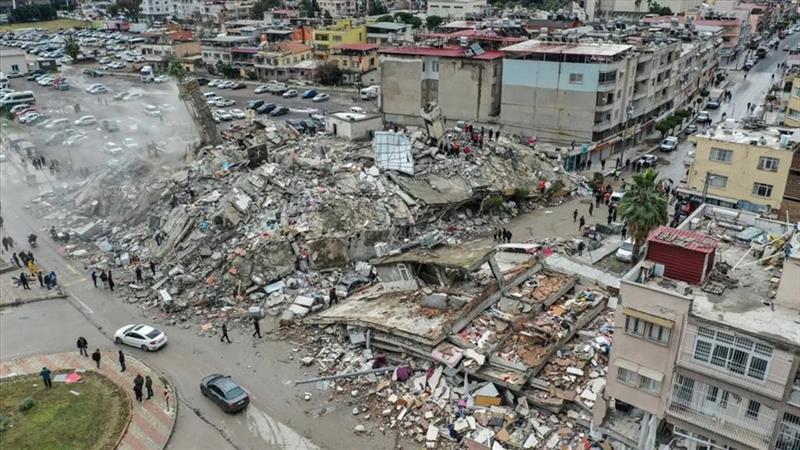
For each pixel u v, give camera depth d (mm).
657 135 96188
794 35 191125
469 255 41750
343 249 50906
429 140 67250
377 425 33656
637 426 29969
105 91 114875
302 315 43906
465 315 38219
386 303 41781
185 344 41594
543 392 33344
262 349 40844
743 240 31719
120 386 36875
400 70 93625
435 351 36031
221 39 147000
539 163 71000
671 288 27094
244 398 34875
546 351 35594
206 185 59250
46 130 89250
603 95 79438
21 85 128750
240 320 44219
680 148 89188
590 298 41469
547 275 44688
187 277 48125
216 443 32531
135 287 48656
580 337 37969
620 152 86875
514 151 70438
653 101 93688
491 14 167750
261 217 52812
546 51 81312
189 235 52406
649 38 97812
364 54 131125
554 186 68188
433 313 39344
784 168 53656
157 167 67188
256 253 48625
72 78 133625
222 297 46750
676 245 27328
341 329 41281
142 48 150375
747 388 24031
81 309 46312
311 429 33531
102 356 40188
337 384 37000
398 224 53938
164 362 39531
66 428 33156
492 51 94375
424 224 56625
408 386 35938
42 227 61594
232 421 34188
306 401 35750
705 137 57906
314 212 52719
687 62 106000
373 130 71000
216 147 67625
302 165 60000
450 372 35000
